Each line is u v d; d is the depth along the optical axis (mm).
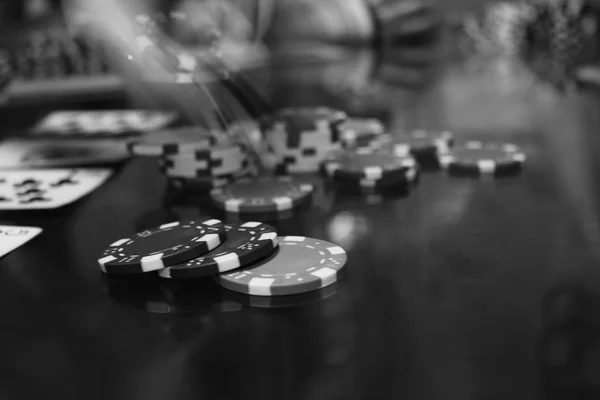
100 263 246
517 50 1233
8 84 719
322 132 382
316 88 769
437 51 1372
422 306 219
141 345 205
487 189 334
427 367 187
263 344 202
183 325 215
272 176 380
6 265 266
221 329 212
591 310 209
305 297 229
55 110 696
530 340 196
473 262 248
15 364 199
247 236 260
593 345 192
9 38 1021
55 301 235
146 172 400
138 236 266
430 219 296
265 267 243
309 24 1343
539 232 273
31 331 216
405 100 654
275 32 1307
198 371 191
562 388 175
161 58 367
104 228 303
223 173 359
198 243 247
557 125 477
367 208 315
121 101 730
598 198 312
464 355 191
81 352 203
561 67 869
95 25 715
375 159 373
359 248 267
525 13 1201
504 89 708
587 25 1019
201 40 388
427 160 397
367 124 478
